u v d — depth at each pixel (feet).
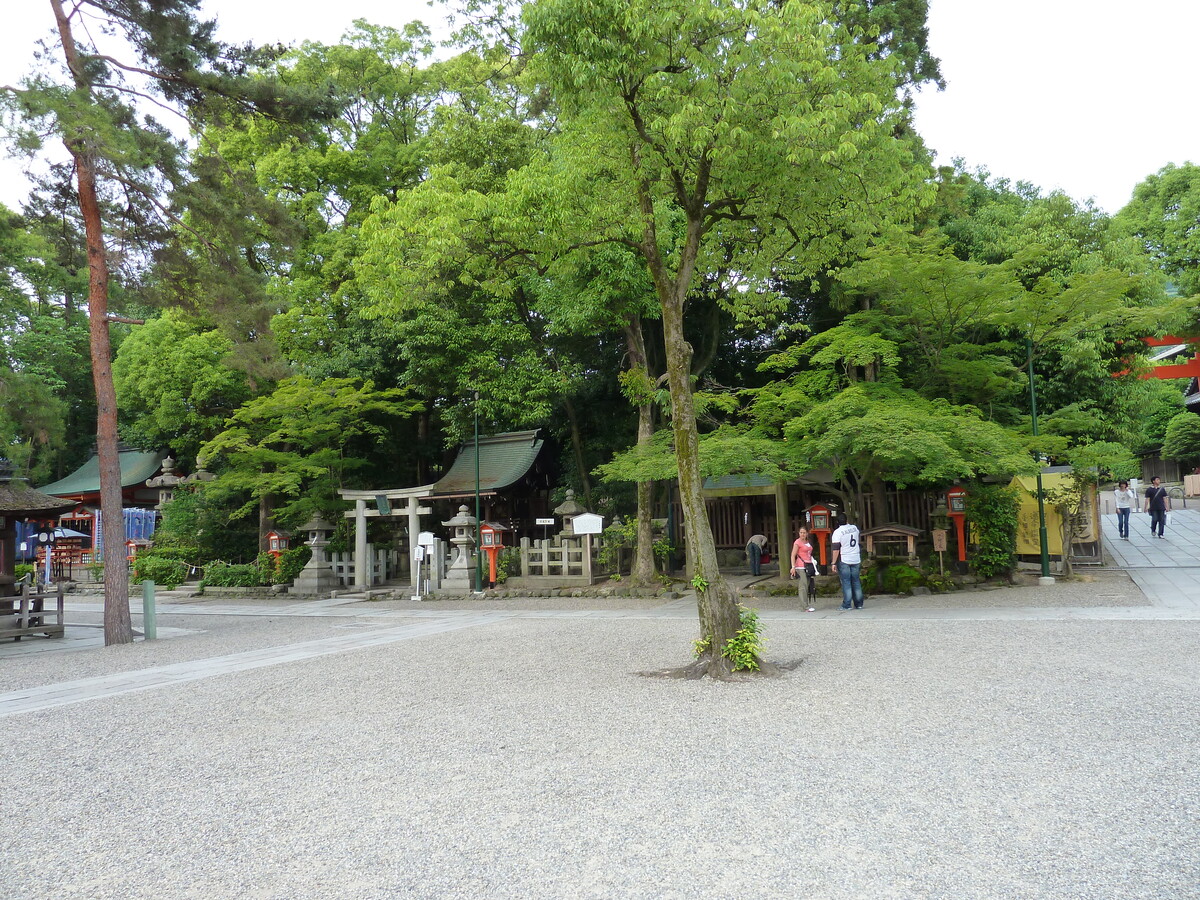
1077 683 24.71
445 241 33.73
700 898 11.76
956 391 57.93
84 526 120.57
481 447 88.38
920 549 59.72
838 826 14.25
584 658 33.37
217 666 36.09
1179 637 32.32
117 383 101.76
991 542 55.88
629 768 18.02
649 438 61.72
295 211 86.89
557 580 66.54
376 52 93.50
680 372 30.58
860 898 11.59
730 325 74.13
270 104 50.42
